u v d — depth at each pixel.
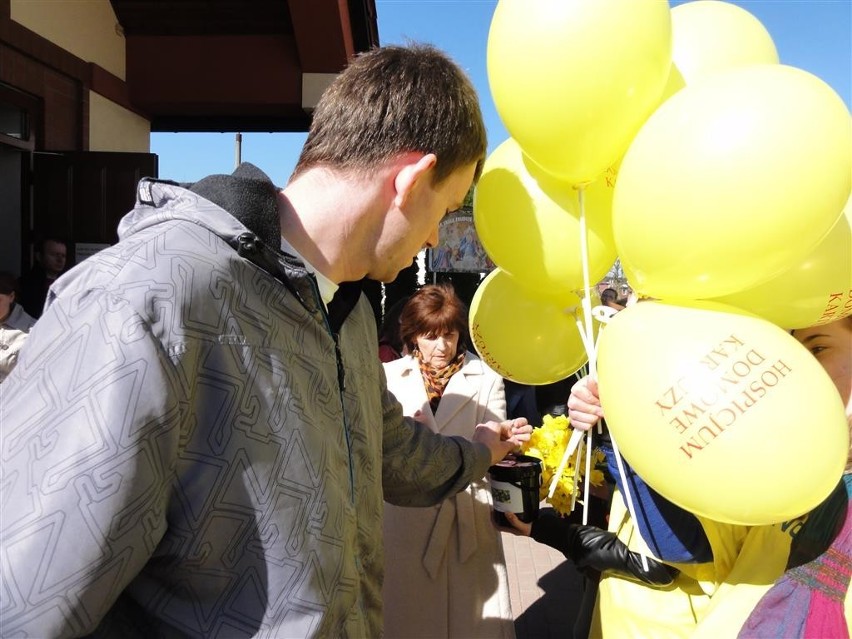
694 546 1.33
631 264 1.20
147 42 6.37
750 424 1.01
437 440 1.67
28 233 5.14
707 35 1.40
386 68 1.11
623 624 1.50
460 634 2.10
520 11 1.24
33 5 4.83
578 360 1.74
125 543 0.79
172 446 0.83
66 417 0.78
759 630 1.17
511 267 1.52
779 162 0.98
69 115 5.41
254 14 6.24
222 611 0.91
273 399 0.95
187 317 0.86
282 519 0.93
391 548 2.19
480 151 1.20
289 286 1.01
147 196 1.05
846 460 1.07
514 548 4.40
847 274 1.19
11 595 0.73
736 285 1.11
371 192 1.09
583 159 1.29
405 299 3.41
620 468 1.39
